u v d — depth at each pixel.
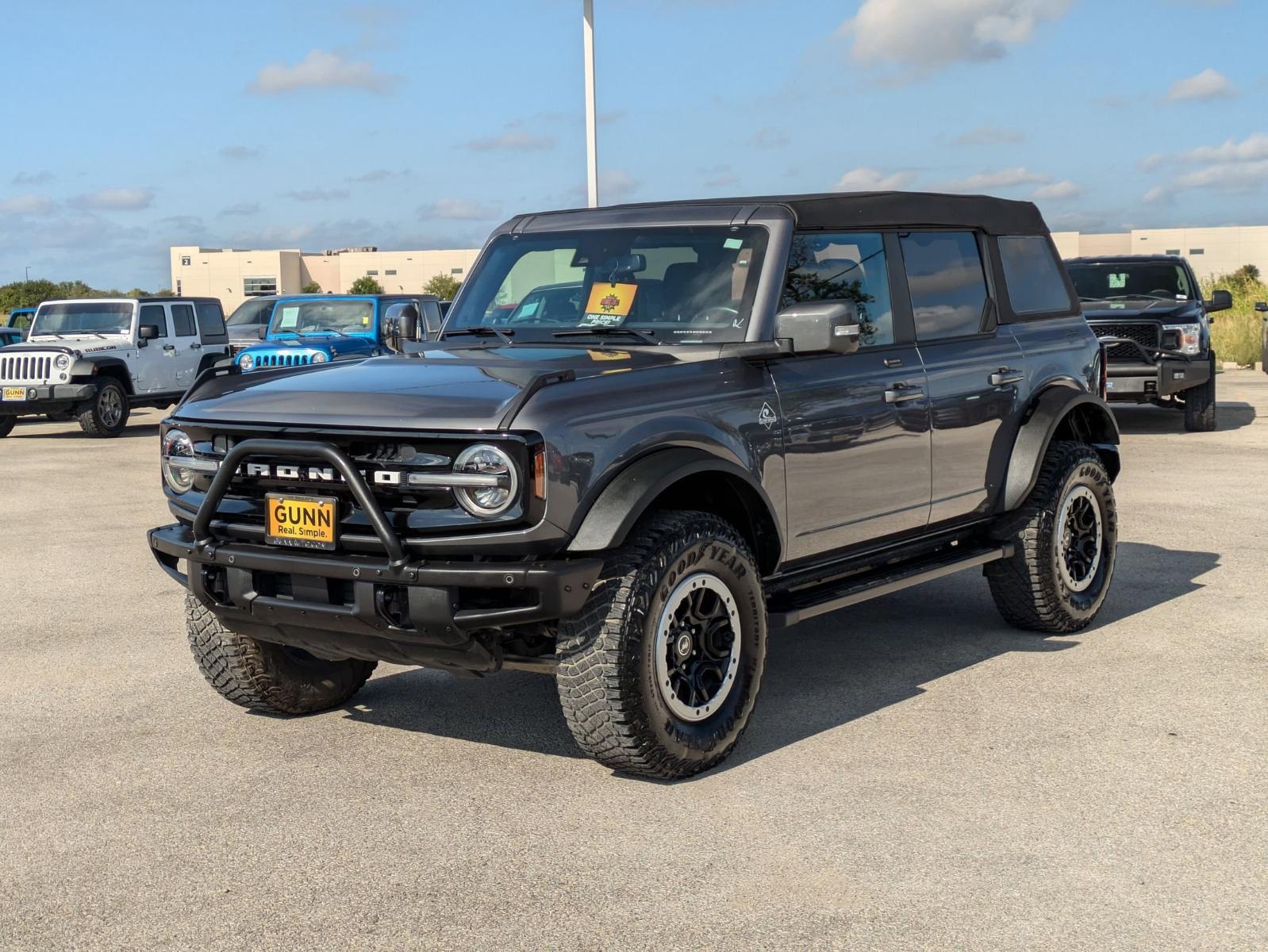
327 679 5.40
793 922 3.47
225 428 4.55
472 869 3.85
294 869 3.87
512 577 4.10
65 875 3.86
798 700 5.50
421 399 4.30
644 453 4.43
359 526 4.30
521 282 5.66
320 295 19.12
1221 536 8.95
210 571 4.68
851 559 5.51
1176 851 3.90
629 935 3.41
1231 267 126.38
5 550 9.37
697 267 5.24
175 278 119.19
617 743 4.39
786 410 5.01
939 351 5.88
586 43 16.86
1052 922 3.45
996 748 4.83
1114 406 19.33
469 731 5.20
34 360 18.89
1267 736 4.93
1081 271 16.44
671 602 4.43
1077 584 6.48
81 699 5.70
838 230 5.46
